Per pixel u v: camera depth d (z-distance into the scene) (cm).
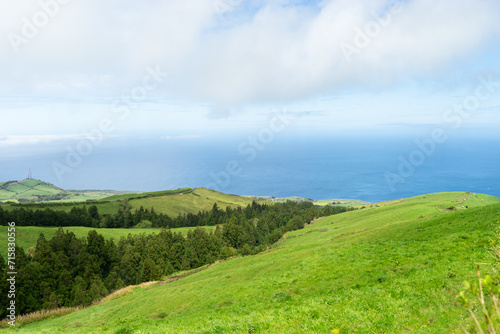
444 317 1455
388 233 5097
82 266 11600
